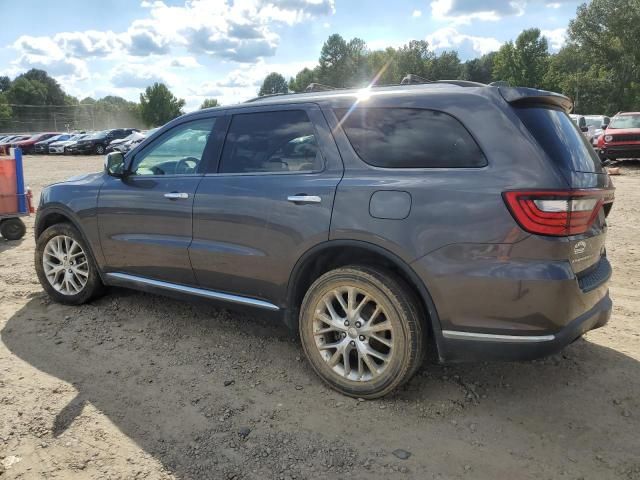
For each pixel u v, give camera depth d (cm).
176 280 402
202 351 384
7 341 403
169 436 284
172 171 405
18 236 777
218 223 365
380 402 315
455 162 286
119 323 434
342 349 320
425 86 316
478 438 281
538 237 262
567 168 275
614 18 5416
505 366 358
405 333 296
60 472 256
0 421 296
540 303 264
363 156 315
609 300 322
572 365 358
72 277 469
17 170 759
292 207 328
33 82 13725
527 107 292
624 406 309
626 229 780
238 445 277
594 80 5741
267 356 376
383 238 294
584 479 249
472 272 273
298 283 338
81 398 321
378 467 259
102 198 432
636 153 1683
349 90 342
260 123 366
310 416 302
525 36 6750
